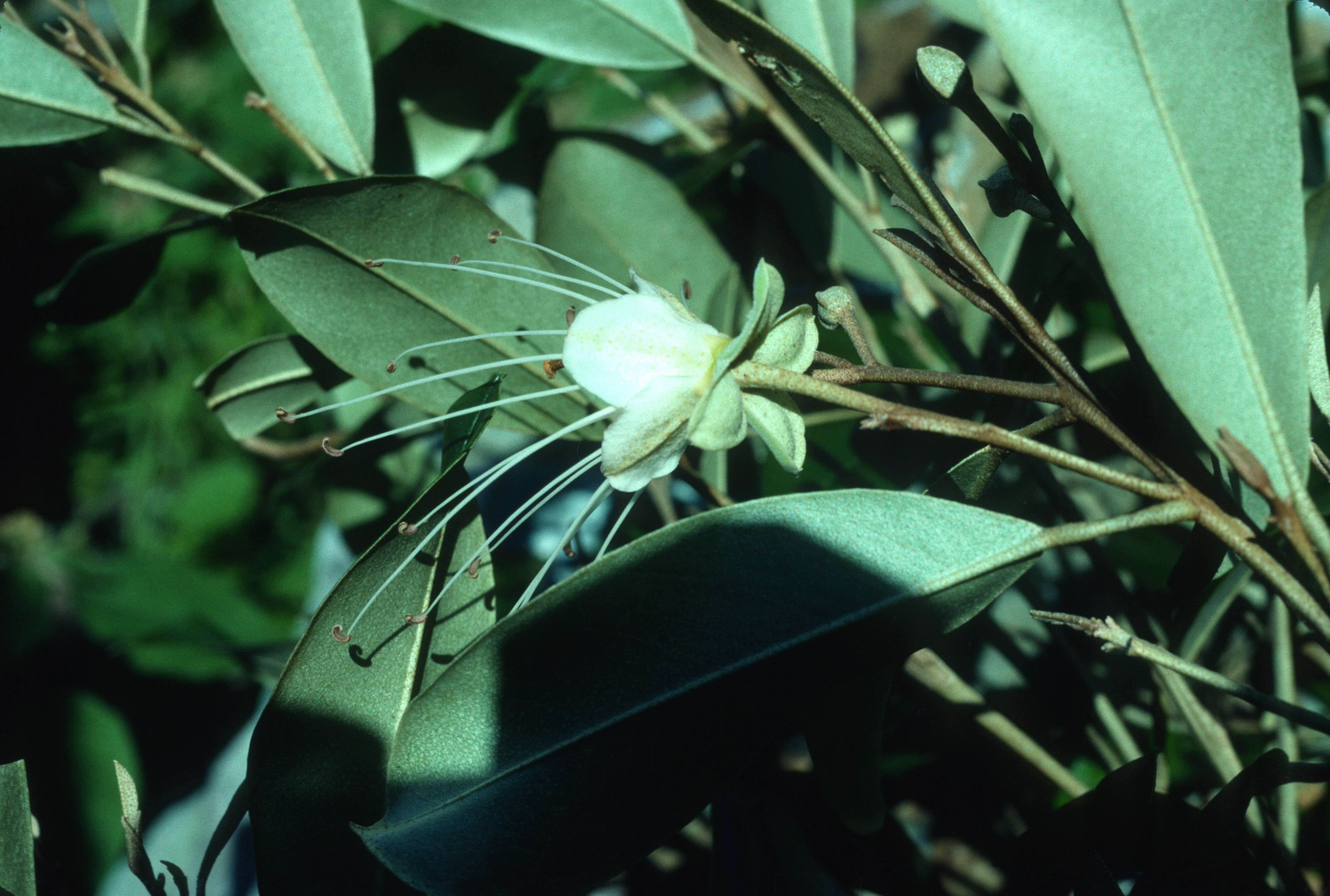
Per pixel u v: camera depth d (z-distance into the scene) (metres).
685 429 0.26
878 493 0.27
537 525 0.45
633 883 0.36
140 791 0.59
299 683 0.28
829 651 0.27
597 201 0.37
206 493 0.95
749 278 0.43
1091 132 0.26
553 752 0.27
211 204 0.35
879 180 0.28
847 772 0.28
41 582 0.81
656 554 0.27
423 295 0.32
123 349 0.99
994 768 0.35
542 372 0.33
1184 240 0.26
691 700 0.27
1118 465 0.35
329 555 0.53
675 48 0.34
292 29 0.34
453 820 0.27
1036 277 0.34
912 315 0.42
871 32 0.56
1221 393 0.26
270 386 0.34
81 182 0.72
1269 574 0.26
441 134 0.38
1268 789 0.28
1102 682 0.35
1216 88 0.26
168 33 0.93
